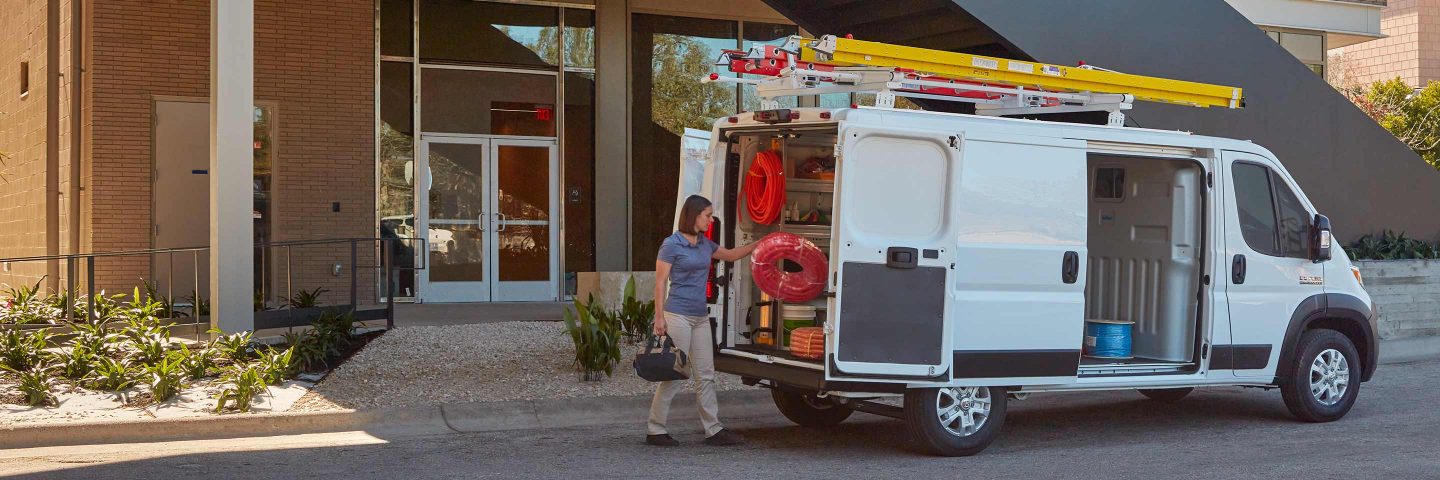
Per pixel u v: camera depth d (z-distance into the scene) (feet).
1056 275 32.55
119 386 39.37
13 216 80.02
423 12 69.36
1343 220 63.67
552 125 72.38
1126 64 55.47
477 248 70.90
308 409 36.88
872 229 30.09
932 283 30.53
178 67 64.23
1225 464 31.19
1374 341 39.27
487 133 71.10
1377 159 64.64
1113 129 33.88
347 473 29.81
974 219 31.27
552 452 32.68
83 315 52.21
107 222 62.85
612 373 42.50
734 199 35.42
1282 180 37.52
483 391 39.50
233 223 46.21
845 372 29.73
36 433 33.81
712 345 33.60
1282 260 37.14
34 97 73.77
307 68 65.36
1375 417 38.88
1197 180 36.40
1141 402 42.70
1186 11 57.41
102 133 62.75
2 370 42.06
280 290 64.75
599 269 71.97
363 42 66.69
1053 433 36.29
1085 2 54.44
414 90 68.90
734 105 75.97
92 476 29.40
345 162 66.33
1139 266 37.88
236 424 35.53
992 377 31.65
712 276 34.78
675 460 31.58
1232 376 36.01
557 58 72.18
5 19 83.76
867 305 29.89
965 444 31.89
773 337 34.73
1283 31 97.66
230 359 43.88
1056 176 32.71
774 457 32.07
